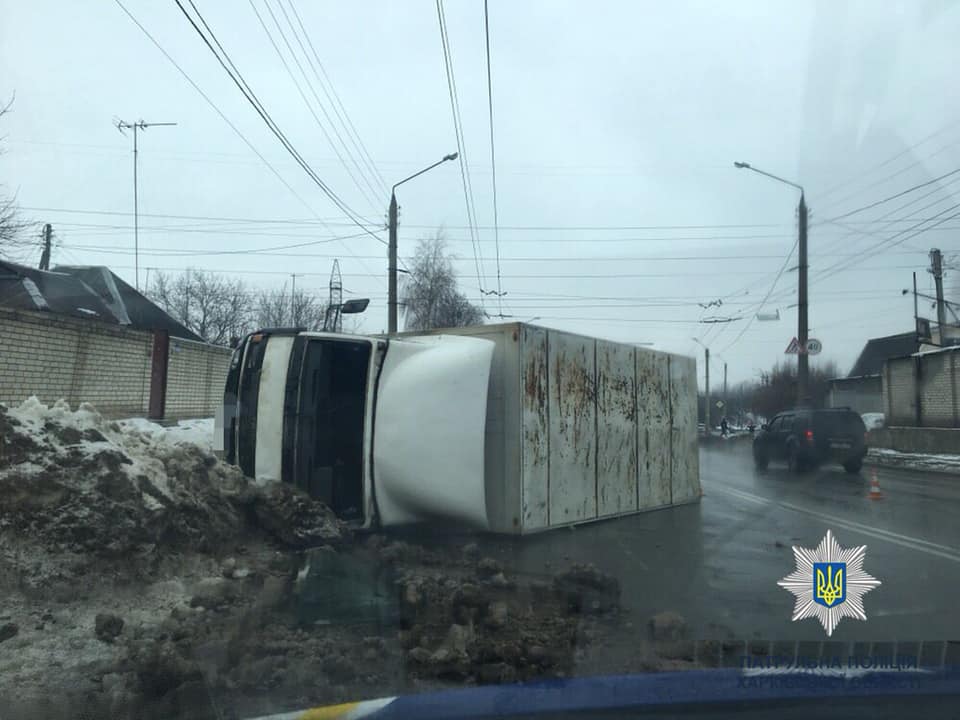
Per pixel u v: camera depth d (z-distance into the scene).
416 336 9.34
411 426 8.00
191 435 13.09
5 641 4.71
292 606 5.84
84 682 4.34
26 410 6.21
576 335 9.98
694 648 5.30
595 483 10.22
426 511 8.14
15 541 5.40
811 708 4.33
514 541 8.55
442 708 4.22
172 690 4.27
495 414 8.76
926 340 31.73
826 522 11.23
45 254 33.53
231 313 40.41
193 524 6.57
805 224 24.38
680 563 8.12
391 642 5.14
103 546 5.64
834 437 20.58
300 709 4.12
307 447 7.82
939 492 15.95
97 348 16.39
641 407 11.74
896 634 5.70
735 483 17.69
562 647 5.19
